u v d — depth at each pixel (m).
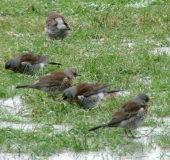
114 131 13.15
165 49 19.30
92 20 22.64
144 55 18.16
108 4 25.02
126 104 12.77
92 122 13.55
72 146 12.34
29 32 21.89
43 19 23.70
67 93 14.34
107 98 15.12
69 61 17.80
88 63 17.31
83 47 19.48
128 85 15.87
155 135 12.91
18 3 25.67
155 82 16.02
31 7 24.92
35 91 15.66
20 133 12.98
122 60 17.72
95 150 12.32
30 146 12.43
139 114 12.66
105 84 14.58
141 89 15.57
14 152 12.36
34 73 17.30
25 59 17.17
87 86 14.38
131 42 20.25
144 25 22.03
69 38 20.78
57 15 21.00
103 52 18.53
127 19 22.39
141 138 12.90
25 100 15.02
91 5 25.00
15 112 14.41
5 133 12.90
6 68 17.27
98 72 16.88
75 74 15.45
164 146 12.47
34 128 13.23
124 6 24.42
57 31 20.45
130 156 12.09
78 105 14.38
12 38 20.94
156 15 22.77
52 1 25.88
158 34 20.64
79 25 22.08
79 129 13.08
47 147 12.34
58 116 13.97
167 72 16.92
